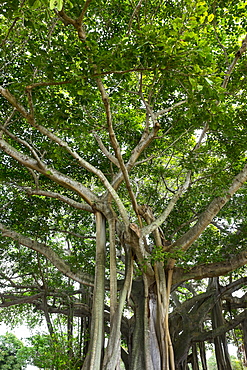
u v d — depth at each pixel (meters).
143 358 10.66
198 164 11.57
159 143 12.95
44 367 11.41
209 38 11.35
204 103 6.79
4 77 10.73
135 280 12.78
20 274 17.28
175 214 13.61
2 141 10.21
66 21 6.75
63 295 14.95
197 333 14.15
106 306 14.93
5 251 15.34
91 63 6.48
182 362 15.28
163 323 10.45
